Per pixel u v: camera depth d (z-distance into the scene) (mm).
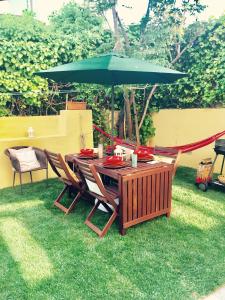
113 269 2402
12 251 2689
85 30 6465
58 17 7172
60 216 3521
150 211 3240
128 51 6133
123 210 2945
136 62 3248
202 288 2168
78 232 3078
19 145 4812
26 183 4957
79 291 2133
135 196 3029
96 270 2389
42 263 2494
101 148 3816
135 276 2307
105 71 3006
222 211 3658
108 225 3010
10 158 4305
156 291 2131
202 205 3863
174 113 6531
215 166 5645
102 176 3881
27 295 2096
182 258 2564
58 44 5684
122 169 3125
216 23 5523
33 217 3490
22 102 5660
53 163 3691
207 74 5703
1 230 3129
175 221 3359
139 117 7000
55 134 5551
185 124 6305
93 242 2857
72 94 6363
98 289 2152
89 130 5738
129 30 6383
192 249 2717
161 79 3906
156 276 2307
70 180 3480
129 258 2566
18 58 5281
